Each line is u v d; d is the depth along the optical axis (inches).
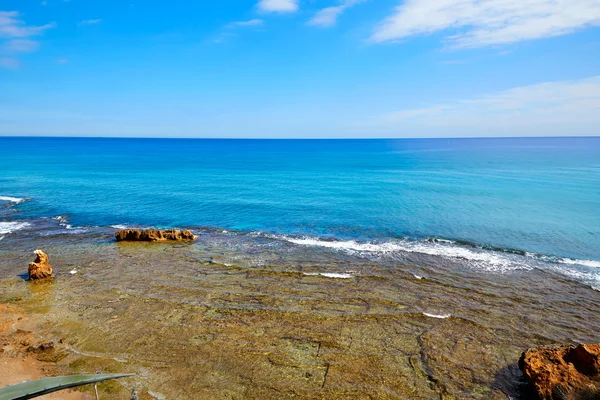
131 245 1024.9
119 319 591.5
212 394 421.4
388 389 434.0
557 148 6195.9
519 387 438.3
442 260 903.1
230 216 1386.6
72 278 771.4
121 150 5954.7
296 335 547.5
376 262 884.6
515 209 1449.3
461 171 2773.1
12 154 4682.6
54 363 472.4
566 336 555.5
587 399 372.5
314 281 760.3
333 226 1242.6
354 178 2410.2
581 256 938.7
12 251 957.2
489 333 561.0
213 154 5059.1
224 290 711.1
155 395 417.7
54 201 1642.5
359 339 538.9
